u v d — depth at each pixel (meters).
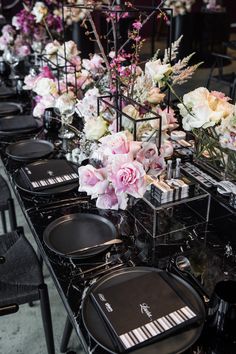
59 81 1.92
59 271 1.09
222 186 1.24
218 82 3.47
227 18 5.64
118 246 1.19
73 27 3.59
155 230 1.22
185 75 1.21
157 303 0.91
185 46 5.19
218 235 1.23
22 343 1.75
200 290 0.99
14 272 1.47
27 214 1.37
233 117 0.96
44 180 1.54
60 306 1.95
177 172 1.27
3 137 2.11
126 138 1.02
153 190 1.22
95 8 1.47
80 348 1.70
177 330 0.85
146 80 1.19
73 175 1.58
